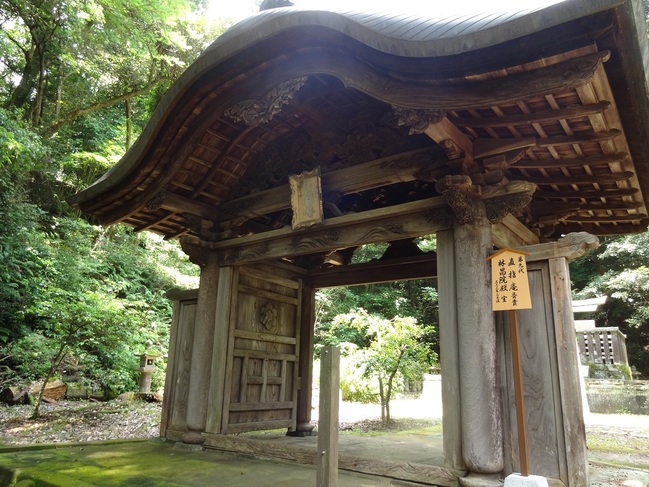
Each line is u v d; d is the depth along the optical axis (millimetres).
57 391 9961
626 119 3412
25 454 4758
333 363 2936
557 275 3547
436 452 4602
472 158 3867
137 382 11562
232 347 5297
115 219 5656
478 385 3516
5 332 10688
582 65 2697
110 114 17938
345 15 3447
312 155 5117
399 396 13633
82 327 8922
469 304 3670
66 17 12703
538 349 3531
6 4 12516
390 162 4406
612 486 3973
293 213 4801
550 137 3623
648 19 12852
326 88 4723
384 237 4348
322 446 2834
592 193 4910
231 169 5590
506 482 2881
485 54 2920
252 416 5488
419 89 3324
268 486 3570
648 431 8141
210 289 5516
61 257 12469
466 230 3824
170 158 4984
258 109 4332
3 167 11055
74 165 14805
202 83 4414
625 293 14875
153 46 14469
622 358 13633
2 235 11227
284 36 3926
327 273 6551
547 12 2564
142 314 13031
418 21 3398
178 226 6391
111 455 4734
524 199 3688
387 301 17891
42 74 13961
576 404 3305
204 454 4824
